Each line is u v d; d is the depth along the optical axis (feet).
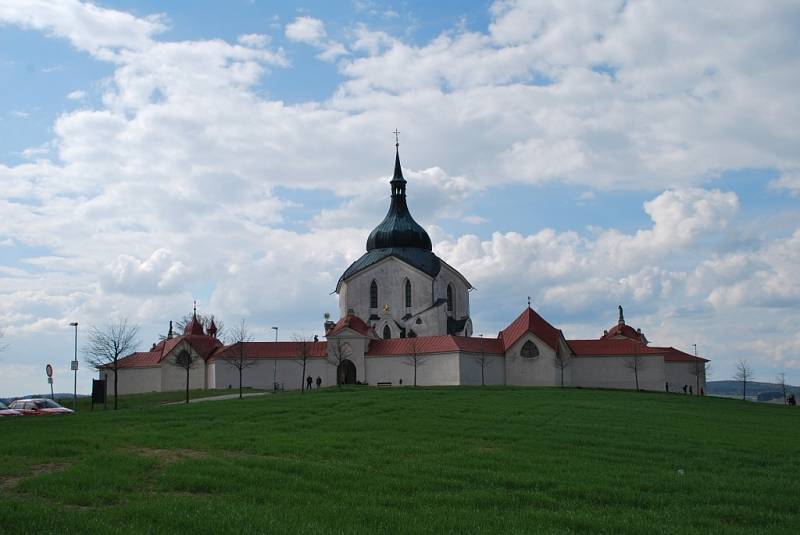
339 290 522.47
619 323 538.88
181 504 96.32
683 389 449.89
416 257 501.56
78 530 83.10
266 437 170.09
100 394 291.99
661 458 155.22
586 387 424.46
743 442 187.21
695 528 93.76
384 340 443.73
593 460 148.46
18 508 91.91
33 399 278.26
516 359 431.02
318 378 422.41
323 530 85.87
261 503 101.71
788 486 124.77
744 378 520.01
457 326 498.28
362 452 151.02
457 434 183.32
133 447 151.23
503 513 98.78
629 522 95.81
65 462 132.36
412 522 91.04
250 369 428.56
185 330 474.90
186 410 233.14
